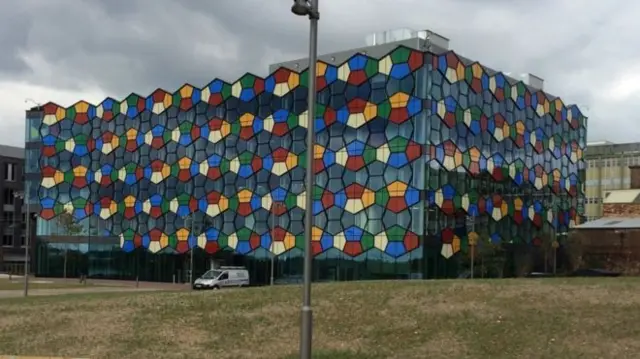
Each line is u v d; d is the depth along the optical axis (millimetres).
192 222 69812
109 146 78500
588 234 51375
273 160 64000
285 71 64062
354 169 57500
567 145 79188
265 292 20734
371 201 56156
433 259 54094
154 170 74000
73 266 79500
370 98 57344
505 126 66000
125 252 75438
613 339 12906
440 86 56312
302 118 62312
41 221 82875
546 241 69312
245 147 66438
